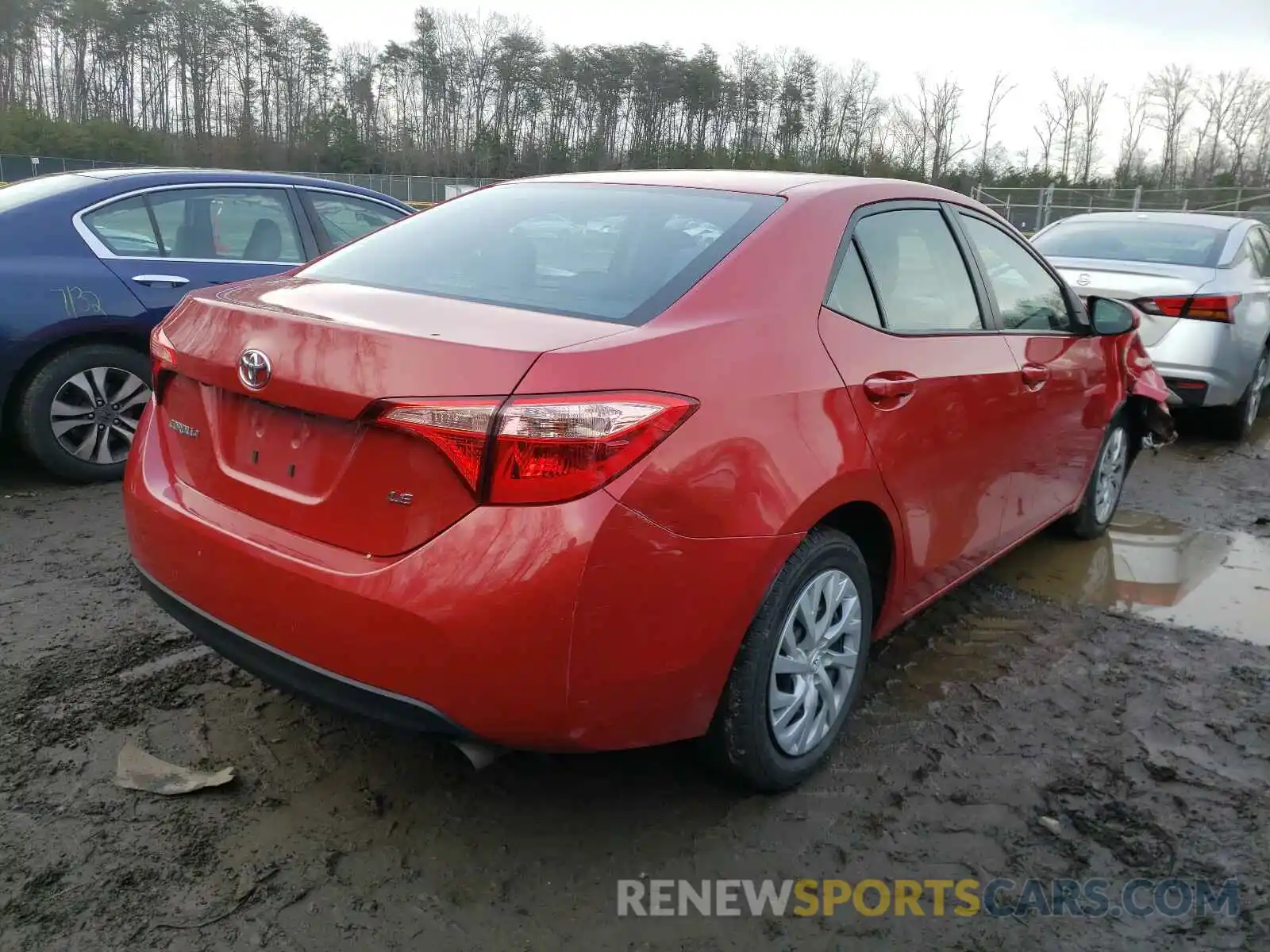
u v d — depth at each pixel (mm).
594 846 2486
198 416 2604
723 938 2213
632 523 2082
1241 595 4293
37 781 2629
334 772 2744
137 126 66438
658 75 69812
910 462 2859
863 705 3238
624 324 2305
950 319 3256
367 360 2154
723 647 2330
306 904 2246
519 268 2680
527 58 71500
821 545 2549
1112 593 4270
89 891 2248
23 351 4789
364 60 72750
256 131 69875
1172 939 2256
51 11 68375
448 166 67500
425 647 2061
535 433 2002
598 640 2098
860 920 2281
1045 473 3914
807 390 2490
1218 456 6891
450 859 2416
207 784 2633
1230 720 3211
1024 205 31031
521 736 2141
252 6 72312
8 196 5105
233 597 2359
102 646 3393
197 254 5445
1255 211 26844
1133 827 2645
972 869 2463
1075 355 4012
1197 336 6574
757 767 2557
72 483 5164
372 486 2174
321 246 6016
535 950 2150
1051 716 3205
